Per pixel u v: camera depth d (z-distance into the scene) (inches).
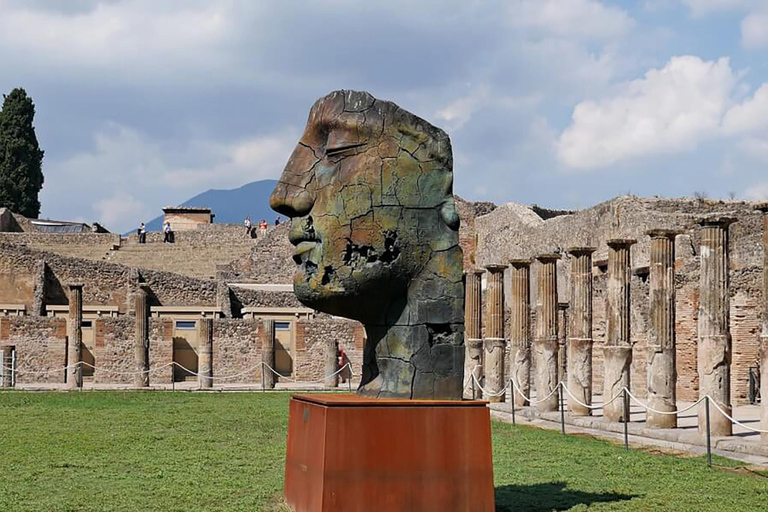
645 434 971.3
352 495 497.4
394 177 541.0
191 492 624.1
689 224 1600.6
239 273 2957.7
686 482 668.1
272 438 944.9
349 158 540.1
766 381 821.9
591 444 900.0
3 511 563.2
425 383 540.4
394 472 503.2
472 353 1541.6
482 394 1498.5
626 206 1726.1
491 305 1435.8
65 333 2007.9
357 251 535.5
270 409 1310.3
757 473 716.0
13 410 1264.8
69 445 879.7
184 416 1190.9
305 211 547.8
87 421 1116.5
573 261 1208.2
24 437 944.3
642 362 1593.3
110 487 646.5
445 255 548.4
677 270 1579.7
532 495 611.8
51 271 2374.5
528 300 1385.3
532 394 1594.5
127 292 2384.4
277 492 620.1
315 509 502.0
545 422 1152.2
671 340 1007.6
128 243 3265.3
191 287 2406.5
